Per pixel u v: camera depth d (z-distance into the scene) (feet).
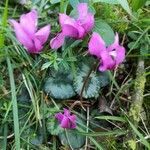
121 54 0.38
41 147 0.43
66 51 0.44
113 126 0.45
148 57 0.48
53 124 0.43
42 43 0.39
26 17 0.38
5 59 0.46
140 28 0.47
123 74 0.48
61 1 0.45
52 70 0.45
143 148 0.44
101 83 0.46
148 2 0.51
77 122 0.43
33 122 0.44
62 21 0.40
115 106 0.46
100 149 0.40
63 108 0.44
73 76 0.45
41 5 0.48
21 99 0.45
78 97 0.46
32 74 0.45
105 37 0.45
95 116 0.45
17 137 0.39
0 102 0.45
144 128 0.45
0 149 0.43
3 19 0.42
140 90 0.45
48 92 0.45
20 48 0.45
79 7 0.41
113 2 0.46
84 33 0.40
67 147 0.44
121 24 0.49
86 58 0.46
